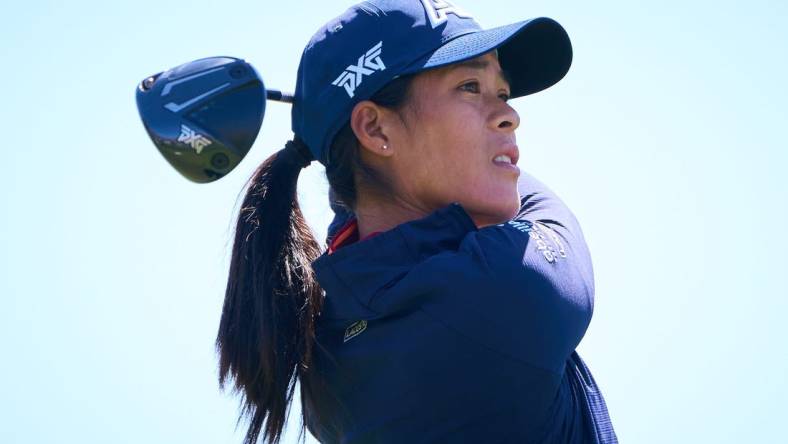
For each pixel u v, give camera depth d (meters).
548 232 9.02
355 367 8.89
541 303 8.38
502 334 8.34
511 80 10.62
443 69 9.12
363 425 8.98
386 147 9.21
